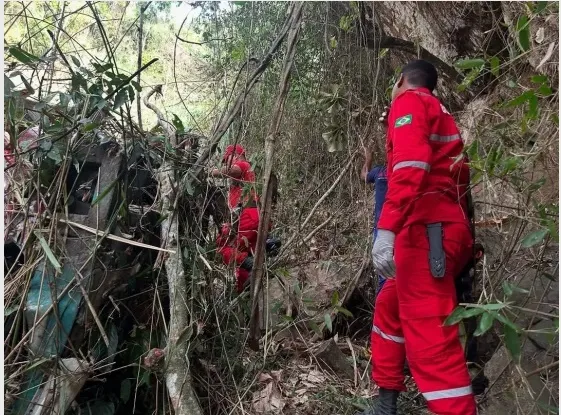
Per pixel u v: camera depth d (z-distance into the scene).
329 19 3.59
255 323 2.48
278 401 2.51
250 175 2.81
